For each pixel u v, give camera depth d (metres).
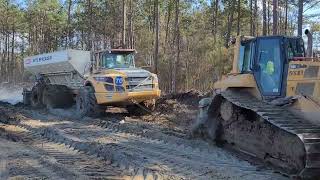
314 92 7.75
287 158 7.70
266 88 9.04
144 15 40.81
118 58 16.53
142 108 16.47
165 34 40.44
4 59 55.38
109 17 40.28
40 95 20.14
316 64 7.81
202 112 10.91
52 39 51.88
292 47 8.80
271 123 7.88
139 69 16.22
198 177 7.72
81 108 16.50
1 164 8.80
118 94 15.29
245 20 37.12
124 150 10.09
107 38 41.59
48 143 11.33
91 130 13.26
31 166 8.62
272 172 7.96
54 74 20.17
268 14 33.44
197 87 33.12
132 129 13.02
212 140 10.32
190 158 9.22
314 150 6.91
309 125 7.55
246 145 9.22
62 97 18.67
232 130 9.68
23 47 56.06
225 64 31.19
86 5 42.22
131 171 8.19
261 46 9.15
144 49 40.31
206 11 40.03
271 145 8.29
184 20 40.53
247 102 8.91
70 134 12.61
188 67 34.25
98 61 16.53
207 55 33.84
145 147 10.48
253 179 7.52
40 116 16.97
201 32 39.75
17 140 11.73
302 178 7.21
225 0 34.28
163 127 13.45
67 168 8.41
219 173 7.95
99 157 9.52
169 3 35.62
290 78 8.38
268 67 9.00
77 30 46.62
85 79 17.02
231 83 9.85
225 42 36.66
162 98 19.19
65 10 49.59
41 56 20.56
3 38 55.75
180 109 16.81
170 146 10.55
